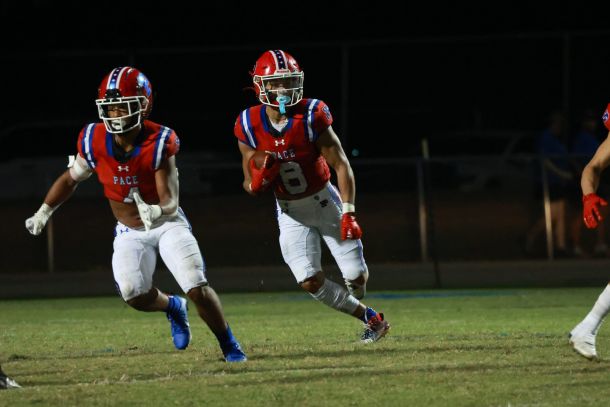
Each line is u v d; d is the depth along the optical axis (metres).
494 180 34.69
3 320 22.09
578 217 32.56
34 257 33.34
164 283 29.88
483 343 15.73
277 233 32.62
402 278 30.14
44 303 25.97
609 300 13.15
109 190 14.09
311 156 14.98
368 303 24.16
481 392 11.70
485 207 34.44
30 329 19.95
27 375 13.64
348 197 15.00
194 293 13.92
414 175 34.25
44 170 37.44
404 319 20.47
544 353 14.41
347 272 15.57
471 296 25.31
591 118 33.84
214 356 14.99
